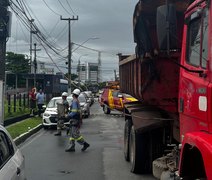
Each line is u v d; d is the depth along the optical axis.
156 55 7.34
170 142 8.76
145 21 7.04
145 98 8.51
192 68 5.60
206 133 4.87
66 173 10.67
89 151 14.46
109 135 19.69
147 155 9.70
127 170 10.75
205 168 4.43
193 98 5.48
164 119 8.77
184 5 6.83
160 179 7.14
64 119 20.31
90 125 25.34
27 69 89.00
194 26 5.64
